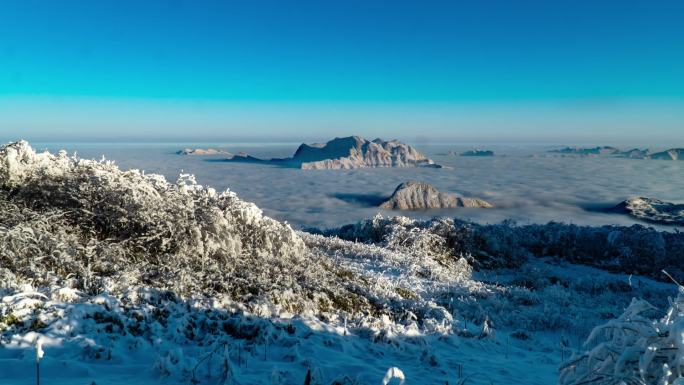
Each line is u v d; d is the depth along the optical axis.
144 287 8.22
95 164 12.42
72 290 7.34
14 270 7.82
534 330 11.91
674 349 3.56
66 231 9.90
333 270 13.15
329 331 8.58
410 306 11.41
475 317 11.92
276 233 12.79
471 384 6.95
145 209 10.70
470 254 21.02
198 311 8.02
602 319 13.30
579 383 3.88
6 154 11.36
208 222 11.27
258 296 9.26
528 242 26.67
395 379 6.48
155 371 5.68
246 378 5.82
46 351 5.75
